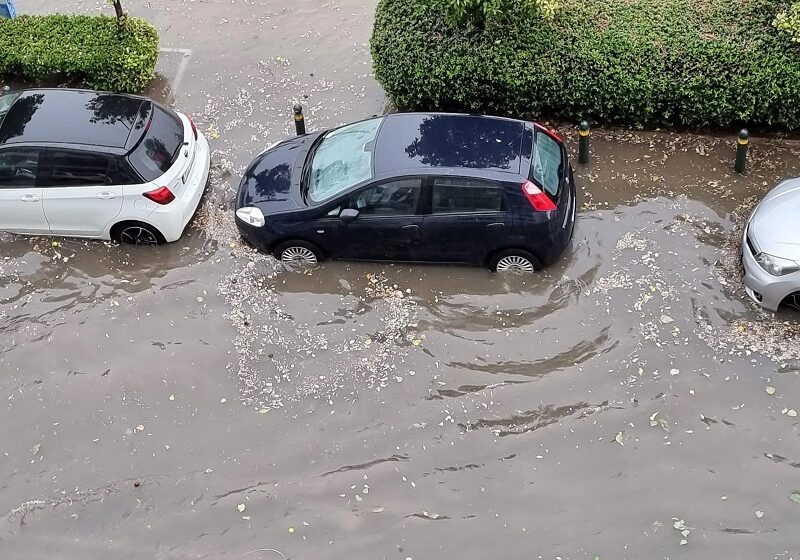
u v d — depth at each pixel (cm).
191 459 804
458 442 798
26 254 991
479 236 894
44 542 757
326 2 1362
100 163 936
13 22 1214
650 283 905
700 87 1012
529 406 820
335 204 898
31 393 866
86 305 941
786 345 838
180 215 973
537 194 859
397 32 1102
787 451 764
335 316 909
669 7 1104
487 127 922
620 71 1023
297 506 764
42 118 968
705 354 841
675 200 989
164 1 1379
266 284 945
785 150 1036
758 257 849
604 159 1048
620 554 711
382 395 838
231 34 1305
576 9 1116
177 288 949
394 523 745
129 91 1188
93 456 813
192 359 881
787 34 1026
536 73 1043
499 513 746
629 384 827
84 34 1184
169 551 743
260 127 1139
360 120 1055
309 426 820
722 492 743
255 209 930
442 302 912
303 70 1227
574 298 902
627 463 770
